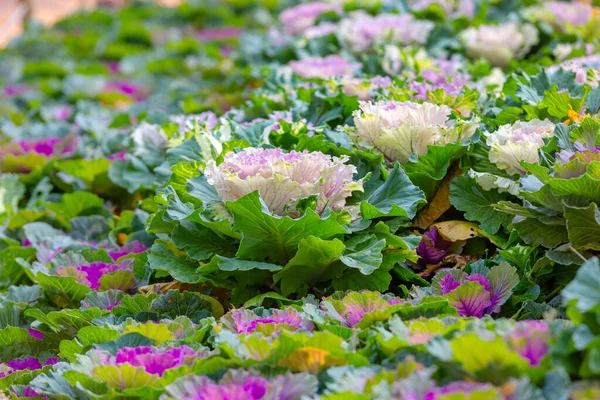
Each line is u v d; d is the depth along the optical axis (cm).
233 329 268
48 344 329
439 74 476
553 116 379
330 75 506
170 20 1138
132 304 313
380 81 458
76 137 562
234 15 1124
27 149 568
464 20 654
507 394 190
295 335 224
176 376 230
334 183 305
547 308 288
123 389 234
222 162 342
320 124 423
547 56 577
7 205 497
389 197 320
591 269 206
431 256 333
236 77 663
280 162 299
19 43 1067
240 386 215
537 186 298
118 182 462
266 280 321
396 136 345
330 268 309
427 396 193
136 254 376
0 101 798
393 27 606
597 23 592
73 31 1155
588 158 291
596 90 387
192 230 320
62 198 494
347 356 222
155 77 881
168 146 457
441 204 347
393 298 273
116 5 1305
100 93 818
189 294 315
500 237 332
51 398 259
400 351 220
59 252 407
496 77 487
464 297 282
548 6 623
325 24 701
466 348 200
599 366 188
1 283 417
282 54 673
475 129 345
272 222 290
